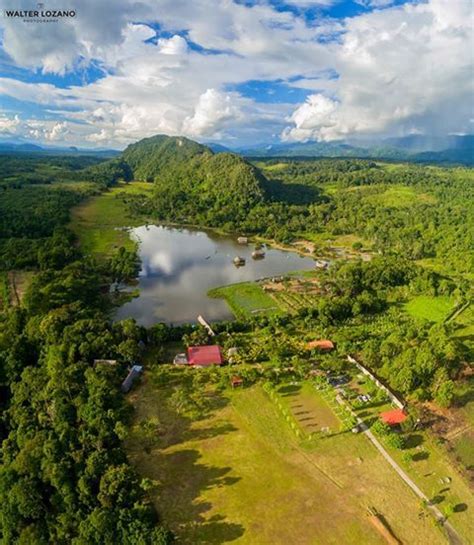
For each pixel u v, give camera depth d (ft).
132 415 269.23
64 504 199.62
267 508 209.56
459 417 279.08
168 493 216.13
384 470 235.61
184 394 292.20
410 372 292.61
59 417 242.78
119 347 316.60
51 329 326.44
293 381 312.71
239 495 216.33
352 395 297.94
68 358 299.58
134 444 247.29
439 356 305.94
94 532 181.98
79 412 246.47
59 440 222.69
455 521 206.59
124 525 186.50
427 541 195.83
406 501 216.54
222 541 192.75
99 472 205.87
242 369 322.55
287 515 206.39
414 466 238.89
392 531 200.03
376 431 260.01
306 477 228.84
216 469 232.32
